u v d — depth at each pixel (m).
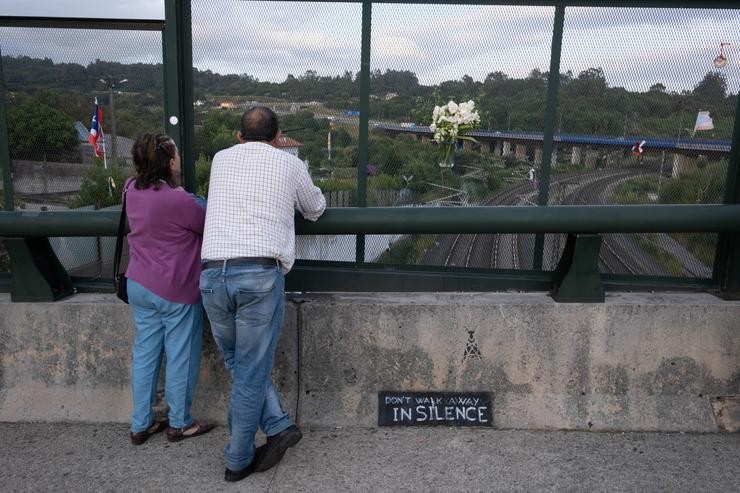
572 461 3.37
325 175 4.08
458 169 4.07
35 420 3.79
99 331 3.82
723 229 3.54
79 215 3.59
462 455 3.44
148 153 3.26
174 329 3.43
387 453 3.46
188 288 3.39
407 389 3.79
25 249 3.74
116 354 3.83
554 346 3.73
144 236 3.32
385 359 3.77
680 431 3.67
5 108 4.02
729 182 3.93
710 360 3.73
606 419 3.70
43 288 3.82
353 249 4.10
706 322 3.71
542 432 3.67
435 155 4.05
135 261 3.39
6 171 4.11
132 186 3.36
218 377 3.83
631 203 4.02
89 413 3.80
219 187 3.07
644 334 3.72
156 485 3.17
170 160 3.32
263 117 3.16
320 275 4.10
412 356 3.77
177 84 3.86
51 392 3.84
